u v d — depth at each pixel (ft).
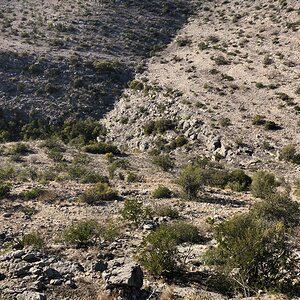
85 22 305.53
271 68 205.67
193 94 189.06
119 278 28.14
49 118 200.64
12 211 59.11
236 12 318.24
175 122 168.86
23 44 258.57
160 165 118.83
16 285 28.30
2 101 205.77
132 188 80.79
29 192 69.10
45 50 254.06
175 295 28.96
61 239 42.70
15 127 195.93
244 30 275.39
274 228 39.17
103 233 44.60
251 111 163.84
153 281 32.07
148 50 277.85
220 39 270.87
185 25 320.29
